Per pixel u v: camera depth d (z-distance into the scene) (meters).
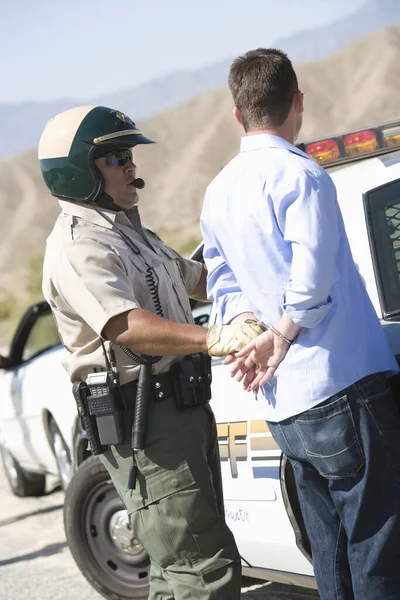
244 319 4.72
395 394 4.81
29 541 10.27
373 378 4.52
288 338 4.41
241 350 4.52
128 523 7.34
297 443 4.64
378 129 6.12
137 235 5.49
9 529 10.93
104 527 7.51
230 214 4.61
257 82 4.58
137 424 5.21
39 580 8.80
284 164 4.45
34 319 10.89
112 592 7.48
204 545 5.32
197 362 5.40
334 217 4.34
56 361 9.89
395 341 5.02
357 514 4.52
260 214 4.48
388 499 4.47
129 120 5.53
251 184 4.52
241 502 6.18
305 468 4.78
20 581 8.85
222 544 5.37
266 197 4.46
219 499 5.58
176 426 5.30
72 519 7.55
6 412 11.12
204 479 5.31
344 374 4.44
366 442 4.45
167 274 5.53
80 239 5.25
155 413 5.28
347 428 4.45
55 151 5.32
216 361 6.58
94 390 5.27
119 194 5.41
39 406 10.03
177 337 4.93
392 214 5.48
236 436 6.16
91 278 5.12
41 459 10.94
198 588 5.33
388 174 5.67
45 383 9.91
